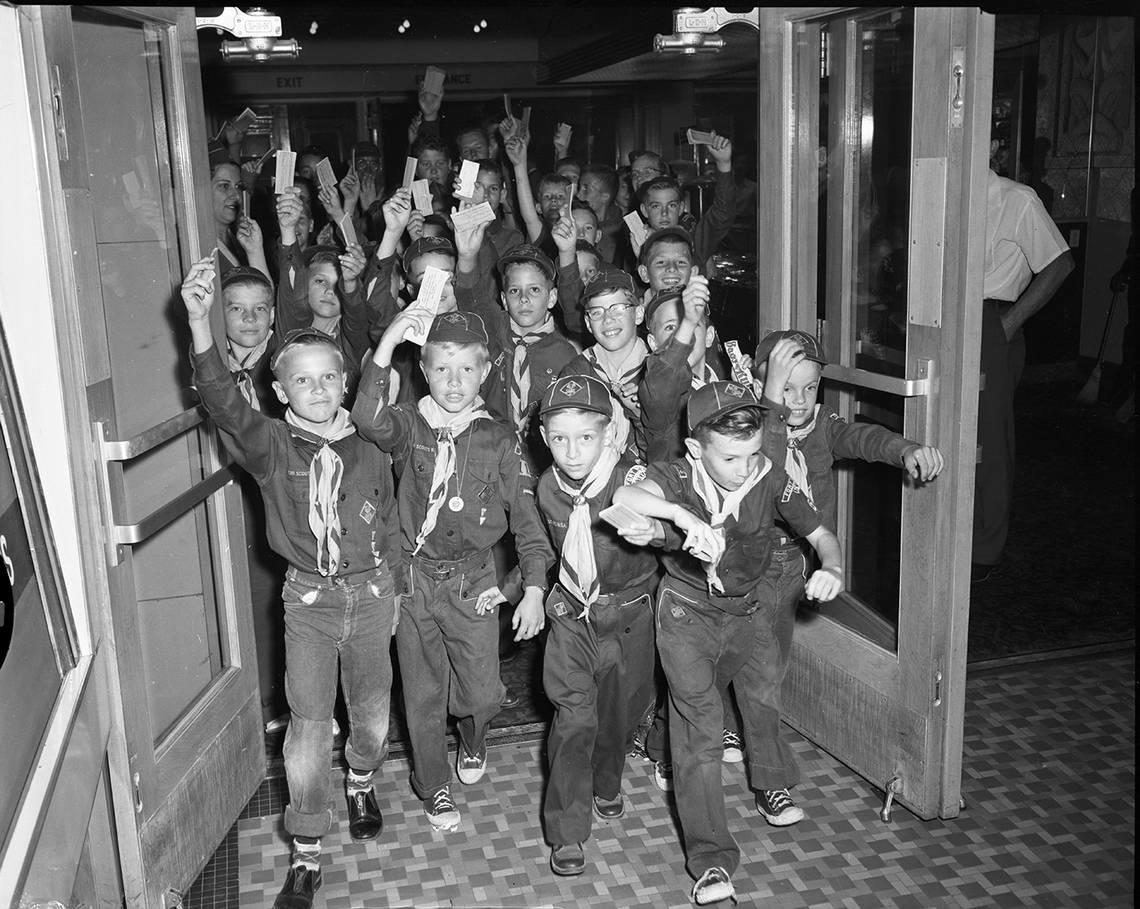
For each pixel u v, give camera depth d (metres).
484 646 2.91
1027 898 2.61
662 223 5.17
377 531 2.73
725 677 2.80
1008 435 4.55
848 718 3.15
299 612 2.71
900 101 2.88
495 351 3.65
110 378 2.41
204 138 2.99
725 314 6.76
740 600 2.68
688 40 4.32
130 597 2.46
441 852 2.86
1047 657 3.84
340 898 2.69
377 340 4.04
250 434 2.56
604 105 8.47
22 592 1.87
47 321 2.20
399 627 2.90
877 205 3.02
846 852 2.81
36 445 2.15
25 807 1.58
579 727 2.73
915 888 2.66
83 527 2.29
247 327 3.68
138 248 2.81
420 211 4.59
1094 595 4.41
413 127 7.52
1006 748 3.26
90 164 2.62
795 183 3.33
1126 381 7.12
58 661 2.06
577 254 4.30
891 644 3.01
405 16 8.02
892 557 3.05
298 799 2.67
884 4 2.75
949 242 2.62
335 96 8.18
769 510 2.60
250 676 3.10
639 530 2.42
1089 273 8.34
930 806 2.90
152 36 2.83
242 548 3.05
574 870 2.74
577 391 2.64
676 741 2.70
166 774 2.63
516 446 2.90
